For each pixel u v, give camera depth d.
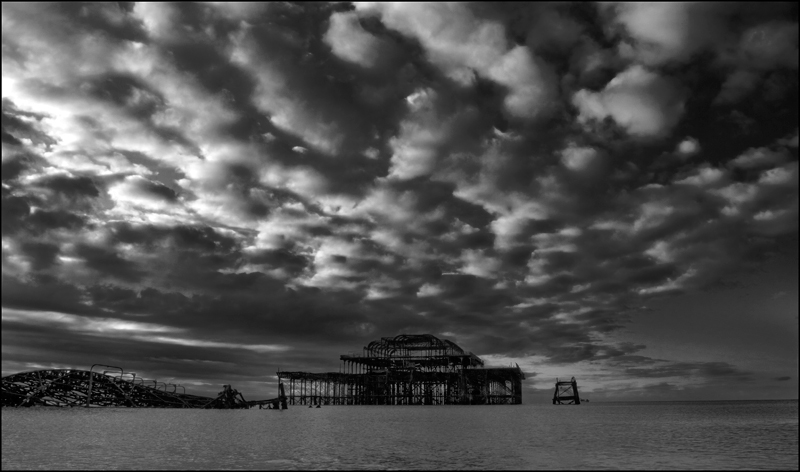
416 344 134.88
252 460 30.70
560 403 154.75
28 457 31.92
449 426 55.94
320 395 141.62
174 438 42.66
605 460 30.31
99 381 114.00
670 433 47.50
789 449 35.25
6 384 106.56
